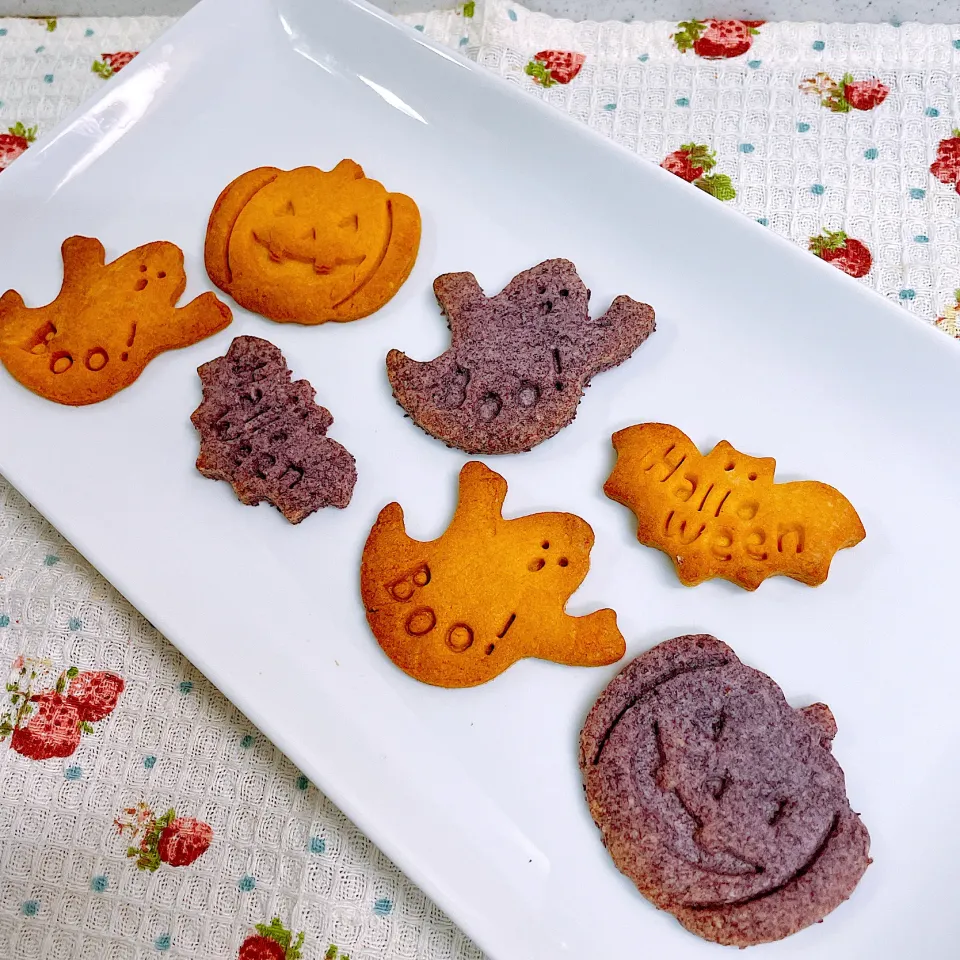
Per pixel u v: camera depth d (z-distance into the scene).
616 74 0.38
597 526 0.30
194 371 0.32
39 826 0.29
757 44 0.38
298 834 0.28
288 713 0.28
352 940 0.28
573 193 0.33
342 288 0.32
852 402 0.31
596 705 0.28
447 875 0.26
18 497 0.32
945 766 0.27
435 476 0.31
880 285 0.34
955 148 0.36
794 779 0.26
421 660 0.28
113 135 0.35
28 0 0.40
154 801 0.29
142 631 0.31
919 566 0.29
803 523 0.29
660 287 0.33
